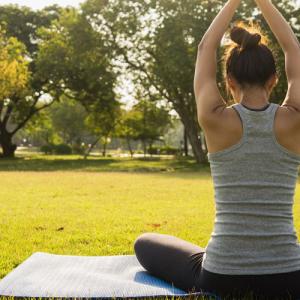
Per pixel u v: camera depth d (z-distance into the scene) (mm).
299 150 2910
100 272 3977
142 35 31844
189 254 3361
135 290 3410
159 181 17078
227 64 3066
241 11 27969
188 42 29688
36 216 8617
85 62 33719
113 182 16469
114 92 40188
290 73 3029
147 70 33250
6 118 43625
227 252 2926
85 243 6344
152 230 7305
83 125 65188
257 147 2859
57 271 3936
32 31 44500
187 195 12375
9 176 19312
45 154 60938
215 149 2936
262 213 2861
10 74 30953
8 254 5539
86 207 9945
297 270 2900
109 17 31828
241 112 2891
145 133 53000
